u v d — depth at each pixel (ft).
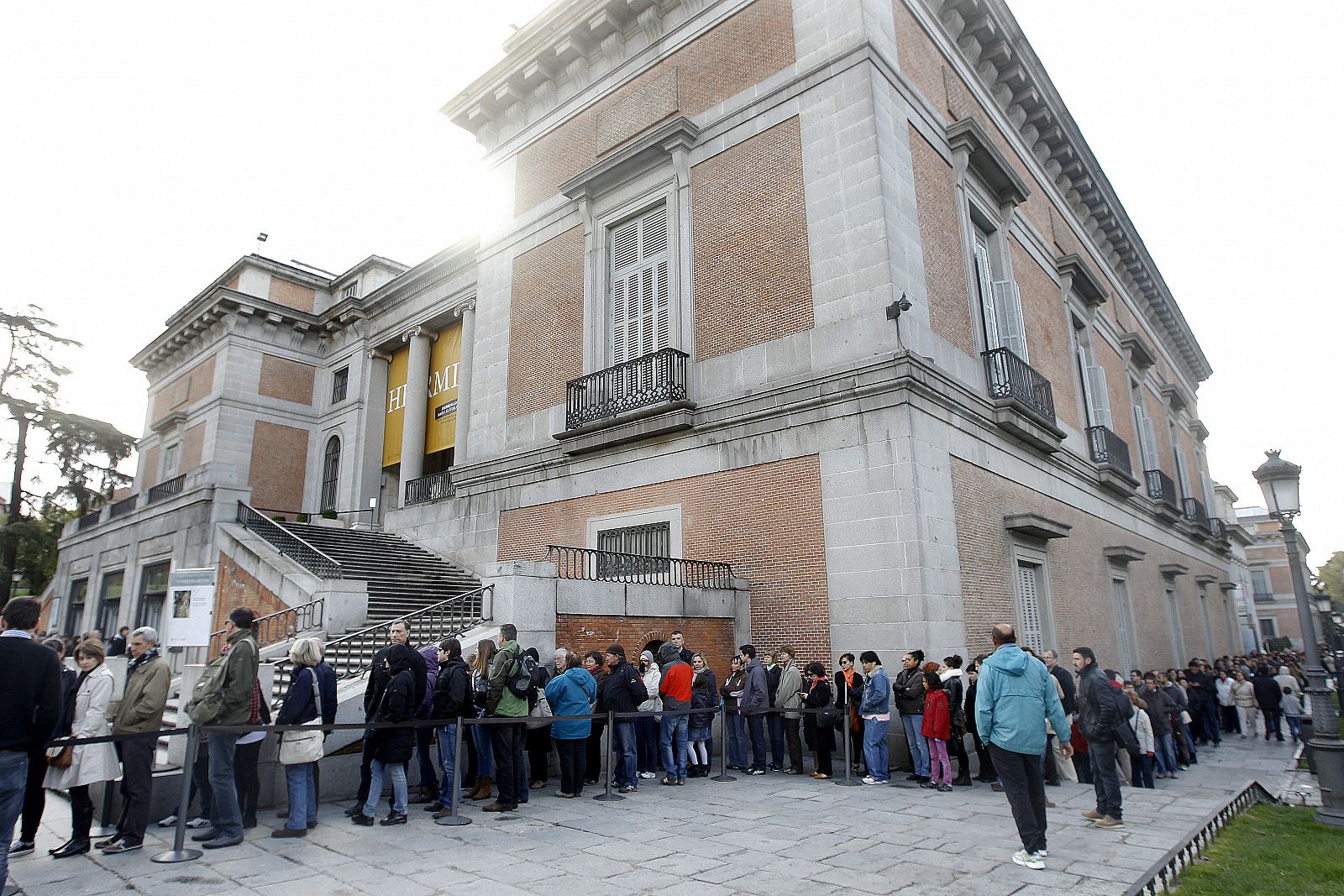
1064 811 26.03
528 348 57.62
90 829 21.67
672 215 48.88
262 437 85.25
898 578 35.47
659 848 20.21
